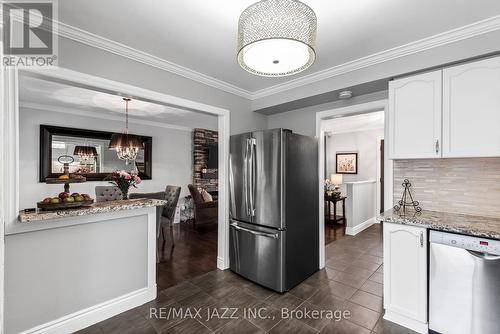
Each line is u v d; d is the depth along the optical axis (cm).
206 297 242
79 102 400
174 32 195
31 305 173
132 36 200
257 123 360
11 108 161
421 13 170
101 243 205
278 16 123
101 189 378
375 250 381
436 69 207
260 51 138
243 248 284
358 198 494
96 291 203
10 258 165
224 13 171
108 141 489
